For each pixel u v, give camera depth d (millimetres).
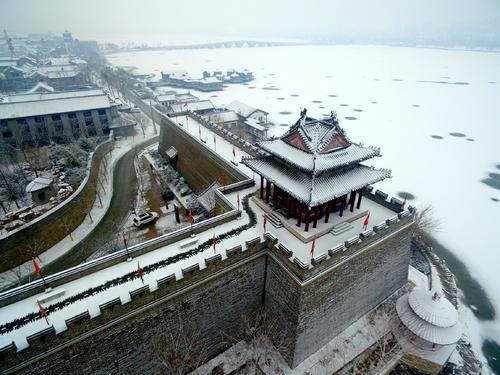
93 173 66875
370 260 36375
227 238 35812
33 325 25000
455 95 168625
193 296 30516
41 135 85500
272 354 35094
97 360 26719
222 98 158750
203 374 33281
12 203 55719
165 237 34156
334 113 36031
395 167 85250
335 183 34531
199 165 63656
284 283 32312
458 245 56531
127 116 114625
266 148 38625
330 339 37000
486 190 74750
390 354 35812
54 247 48844
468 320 42219
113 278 29781
